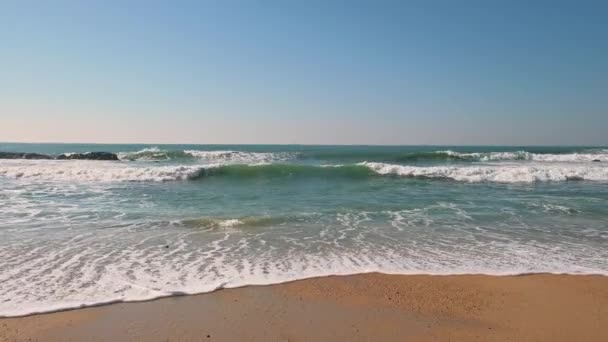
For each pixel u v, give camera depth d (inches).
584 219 379.6
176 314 169.5
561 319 169.9
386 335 154.1
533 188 611.5
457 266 238.2
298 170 809.5
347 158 1384.1
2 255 248.8
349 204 457.4
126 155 1369.3
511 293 198.1
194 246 275.6
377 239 301.4
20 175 708.7
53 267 226.2
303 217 379.9
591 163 1103.0
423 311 176.9
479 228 340.5
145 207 429.7
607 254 265.0
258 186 631.8
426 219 376.5
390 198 506.3
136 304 178.5
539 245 287.0
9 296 183.6
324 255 258.2
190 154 1444.4
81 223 346.6
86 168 788.6
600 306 183.2
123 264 233.1
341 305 181.9
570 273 227.0
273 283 207.0
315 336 152.3
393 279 215.9
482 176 724.0
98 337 149.3
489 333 157.0
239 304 180.7
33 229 323.0
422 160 1290.6
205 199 489.7
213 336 150.9
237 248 271.9
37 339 147.1
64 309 171.3
